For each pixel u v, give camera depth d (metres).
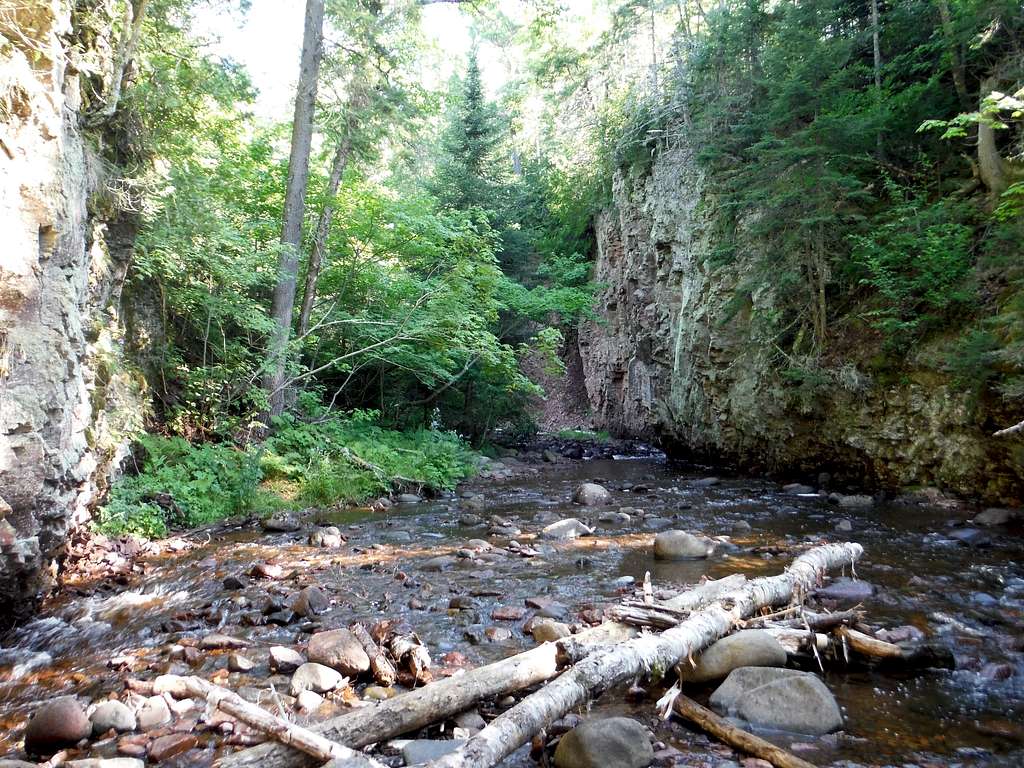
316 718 3.73
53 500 5.52
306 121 14.30
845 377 11.02
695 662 4.16
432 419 19.25
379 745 3.41
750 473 15.12
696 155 16.41
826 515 9.66
